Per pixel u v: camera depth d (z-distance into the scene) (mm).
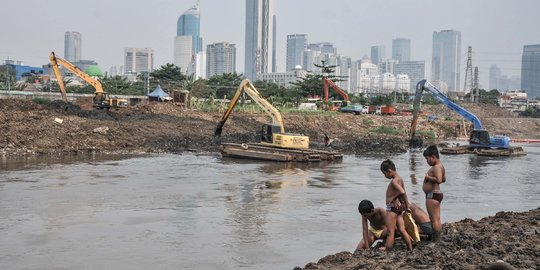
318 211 21234
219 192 25516
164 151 43938
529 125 119250
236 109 74750
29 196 23297
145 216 19875
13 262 14125
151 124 52781
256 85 123625
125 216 19797
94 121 48281
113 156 39969
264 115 72125
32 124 43000
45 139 41344
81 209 20891
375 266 10852
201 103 76688
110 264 14039
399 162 42625
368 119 86938
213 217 19891
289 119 72625
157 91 79812
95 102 62219
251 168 35500
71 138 42844
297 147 41625
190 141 48375
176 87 118938
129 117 57344
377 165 39156
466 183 31156
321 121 76312
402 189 12195
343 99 122375
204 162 38219
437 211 12500
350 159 43969
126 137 46062
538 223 15180
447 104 54938
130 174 30984
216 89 118375
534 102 192750
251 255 14945
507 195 26625
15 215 19609
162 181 28688
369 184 29000
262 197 24359
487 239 12773
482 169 39438
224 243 16203
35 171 30969
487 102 163375
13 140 39719
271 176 31672
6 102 47719
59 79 60625
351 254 12547
